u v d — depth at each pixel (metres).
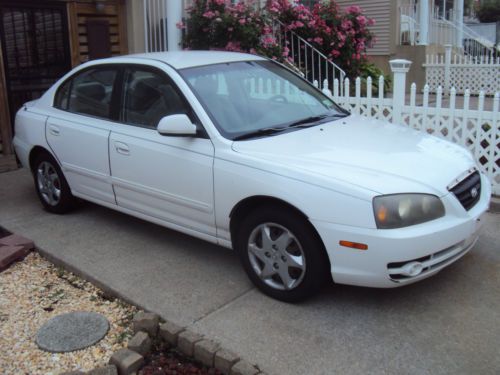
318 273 3.67
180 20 9.00
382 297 3.94
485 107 11.95
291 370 3.18
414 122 6.72
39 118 5.71
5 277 4.54
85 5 8.46
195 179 4.21
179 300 3.99
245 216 4.08
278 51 9.28
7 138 7.72
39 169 5.88
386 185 3.48
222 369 3.21
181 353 3.43
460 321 3.63
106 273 4.44
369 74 11.27
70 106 5.54
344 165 3.70
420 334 3.50
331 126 4.55
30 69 7.95
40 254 4.96
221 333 3.57
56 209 5.82
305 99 5.04
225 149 4.06
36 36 7.95
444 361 3.22
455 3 17.38
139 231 5.33
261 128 4.34
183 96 4.39
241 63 4.98
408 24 15.06
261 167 3.82
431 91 15.12
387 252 3.39
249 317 3.74
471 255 4.60
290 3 10.05
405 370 3.16
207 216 4.23
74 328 3.69
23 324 3.79
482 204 4.01
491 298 3.90
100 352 3.45
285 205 3.74
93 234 5.28
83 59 8.57
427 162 3.88
